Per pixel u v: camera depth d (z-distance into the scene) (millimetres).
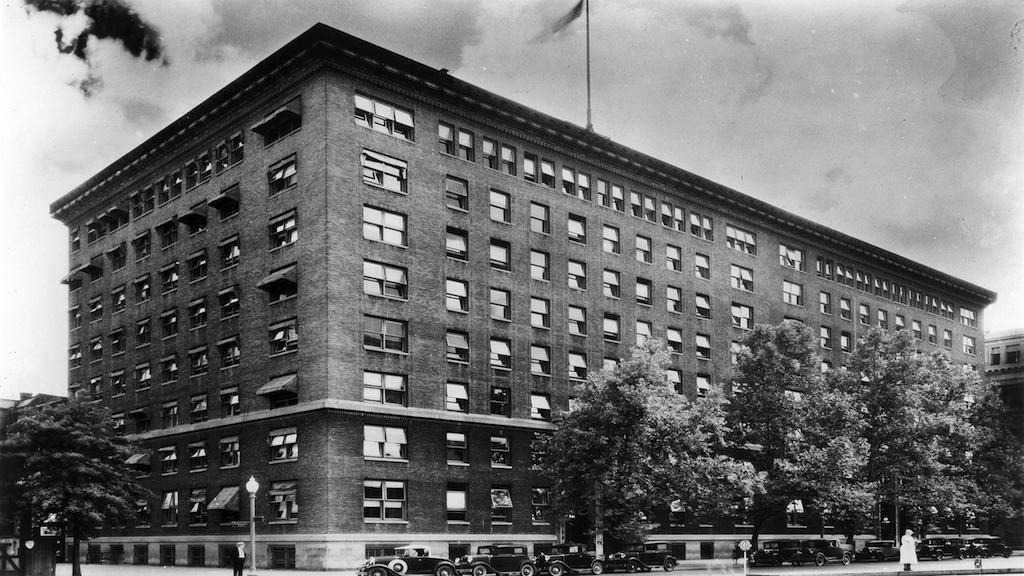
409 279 50094
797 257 77125
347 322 47062
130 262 63812
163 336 59406
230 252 54375
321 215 47312
